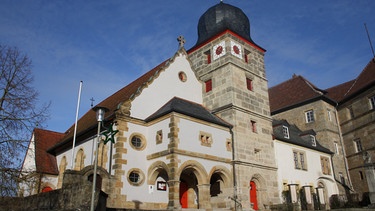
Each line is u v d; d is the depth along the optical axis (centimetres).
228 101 2627
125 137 2148
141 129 2264
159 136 2188
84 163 2422
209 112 2681
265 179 2633
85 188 1491
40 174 2241
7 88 1809
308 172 3212
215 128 2397
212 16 3038
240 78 2755
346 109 3781
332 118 3853
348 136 3712
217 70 2805
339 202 2956
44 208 1688
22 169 1819
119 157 2067
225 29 2812
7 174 1658
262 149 2719
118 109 2170
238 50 2856
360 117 3525
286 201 2764
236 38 2878
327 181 3425
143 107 2328
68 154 2775
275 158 2877
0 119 1733
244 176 2430
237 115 2581
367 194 2788
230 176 2381
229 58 2728
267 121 2880
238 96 2664
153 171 2145
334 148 3672
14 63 1855
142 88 2367
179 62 2738
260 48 3097
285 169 2936
